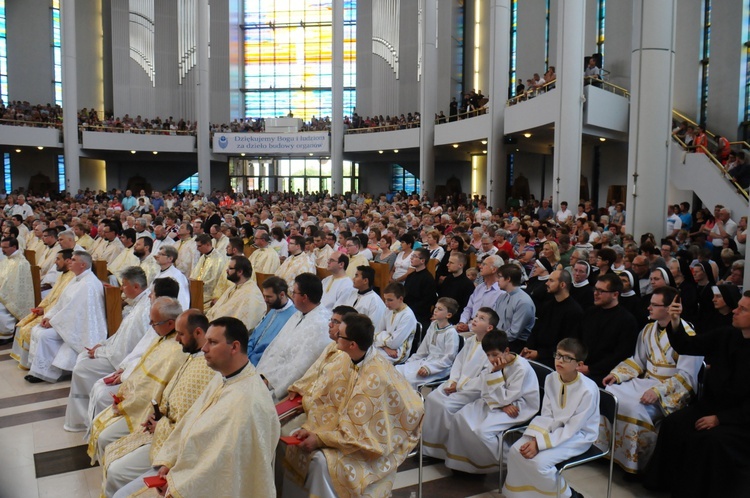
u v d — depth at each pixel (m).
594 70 14.98
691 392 4.42
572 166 13.91
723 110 15.14
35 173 28.12
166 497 2.95
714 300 5.19
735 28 14.79
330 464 3.37
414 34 29.47
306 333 4.58
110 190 30.81
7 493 4.09
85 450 4.89
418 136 23.80
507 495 3.96
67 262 7.08
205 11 26.77
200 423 3.03
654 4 10.30
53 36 29.31
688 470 3.92
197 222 10.64
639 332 4.98
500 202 18.52
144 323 5.42
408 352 5.61
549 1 21.66
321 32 32.94
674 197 14.73
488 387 4.42
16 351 7.20
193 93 31.98
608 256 6.20
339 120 26.36
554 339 5.36
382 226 12.01
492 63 18.28
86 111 27.34
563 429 3.91
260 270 9.38
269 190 30.97
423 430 4.73
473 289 7.18
